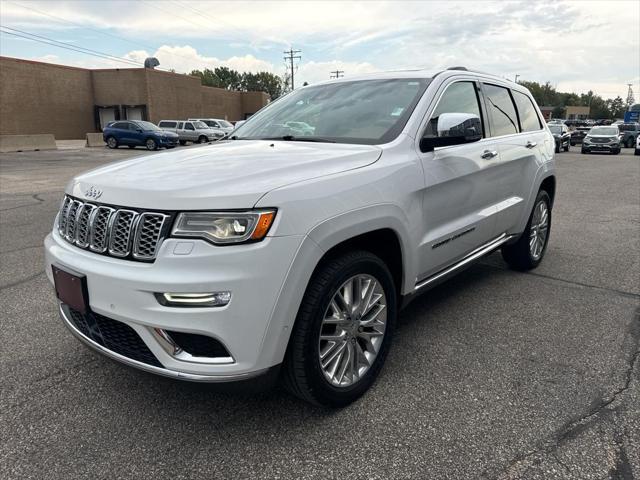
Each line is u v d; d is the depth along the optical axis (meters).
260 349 2.24
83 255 2.48
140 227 2.26
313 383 2.51
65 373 3.16
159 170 2.63
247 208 2.19
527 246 5.00
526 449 2.41
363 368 2.85
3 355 3.39
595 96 134.00
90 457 2.39
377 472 2.28
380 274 2.82
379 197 2.72
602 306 4.25
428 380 3.05
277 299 2.23
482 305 4.27
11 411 2.75
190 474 2.27
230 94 54.47
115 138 29.12
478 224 3.82
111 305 2.31
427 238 3.22
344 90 3.84
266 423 2.64
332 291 2.50
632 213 8.71
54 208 8.95
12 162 19.48
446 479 2.23
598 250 6.12
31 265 5.41
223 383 2.24
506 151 4.21
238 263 2.15
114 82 41.00
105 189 2.48
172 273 2.15
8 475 2.27
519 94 4.93
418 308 4.22
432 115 3.35
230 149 3.12
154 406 2.80
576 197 10.65
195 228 2.18
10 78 35.16
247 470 2.30
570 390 2.93
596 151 27.20
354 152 2.85
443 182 3.28
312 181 2.45
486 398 2.85
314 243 2.34
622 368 3.19
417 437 2.51
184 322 2.16
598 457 2.35
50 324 3.89
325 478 2.24
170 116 43.72
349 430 2.57
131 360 2.40
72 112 40.00
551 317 4.01
